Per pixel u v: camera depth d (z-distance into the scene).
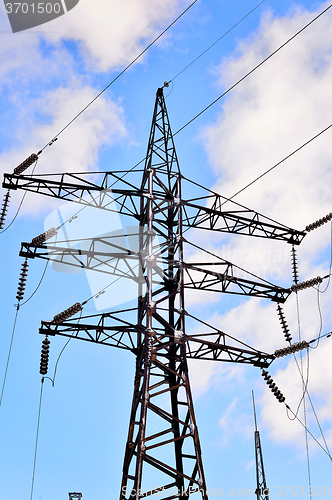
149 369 23.27
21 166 28.62
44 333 25.69
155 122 31.86
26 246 26.78
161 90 33.00
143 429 22.06
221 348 26.20
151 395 22.92
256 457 37.25
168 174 30.50
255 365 27.44
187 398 23.70
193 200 29.12
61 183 27.34
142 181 30.48
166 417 24.50
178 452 23.80
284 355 27.67
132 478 22.67
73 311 25.53
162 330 26.94
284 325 28.78
